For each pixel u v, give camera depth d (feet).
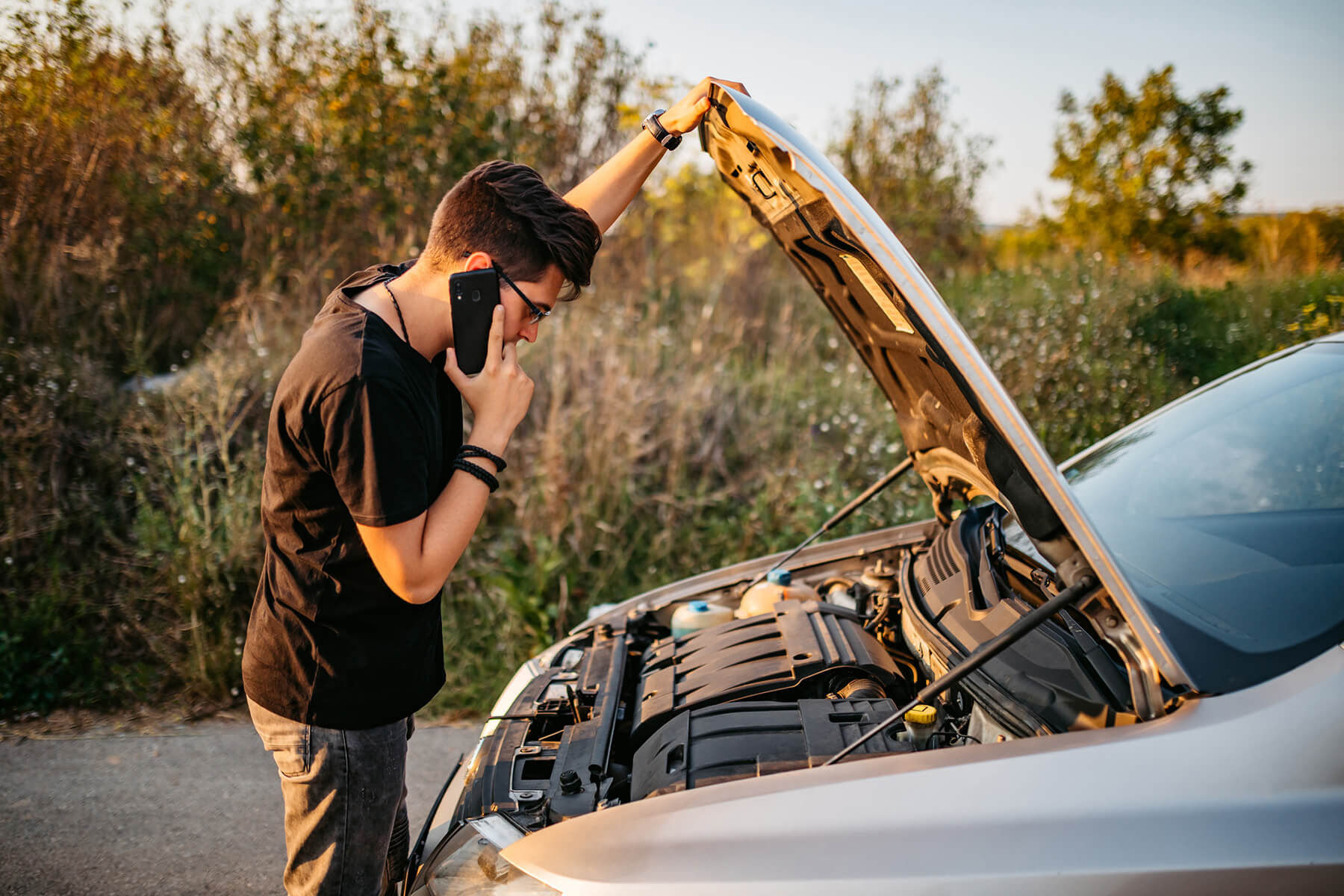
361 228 22.26
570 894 4.39
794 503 16.29
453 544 4.70
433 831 5.88
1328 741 4.09
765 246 25.46
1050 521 4.84
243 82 22.35
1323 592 5.21
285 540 4.93
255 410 16.39
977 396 4.83
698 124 6.58
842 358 22.21
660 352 20.47
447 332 4.99
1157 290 23.00
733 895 4.10
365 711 5.09
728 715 5.81
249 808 10.16
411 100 23.12
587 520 15.70
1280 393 7.47
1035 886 3.85
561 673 7.47
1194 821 3.93
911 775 4.47
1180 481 7.06
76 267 18.35
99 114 20.08
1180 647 4.98
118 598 13.62
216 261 20.43
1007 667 5.43
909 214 30.35
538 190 4.82
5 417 14.85
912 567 7.57
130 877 8.82
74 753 11.40
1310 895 3.77
